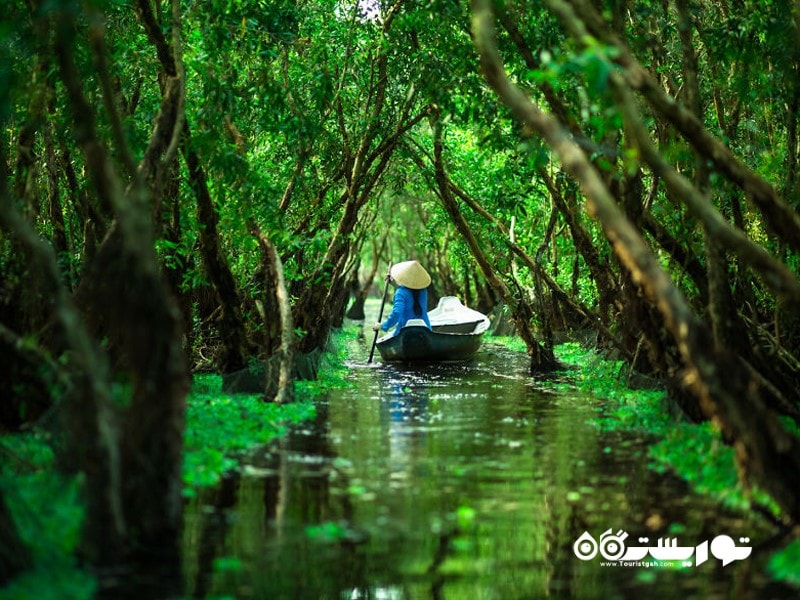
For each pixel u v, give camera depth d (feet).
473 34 53.36
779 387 43.91
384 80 70.28
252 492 33.12
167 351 26.05
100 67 32.63
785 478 27.66
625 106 31.09
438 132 66.90
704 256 51.62
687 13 42.39
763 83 49.14
